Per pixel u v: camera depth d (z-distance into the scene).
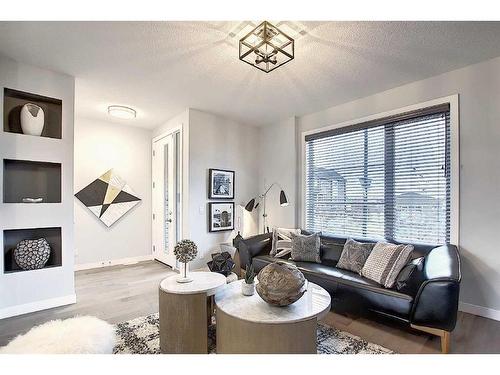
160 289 2.02
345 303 2.52
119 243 4.76
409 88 3.10
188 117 4.00
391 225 3.25
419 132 3.04
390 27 2.06
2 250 2.53
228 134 4.50
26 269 2.66
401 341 2.11
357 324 2.43
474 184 2.63
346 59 2.56
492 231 2.53
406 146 3.15
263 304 1.82
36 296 2.68
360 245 2.96
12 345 1.36
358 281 2.49
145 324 2.38
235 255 3.80
